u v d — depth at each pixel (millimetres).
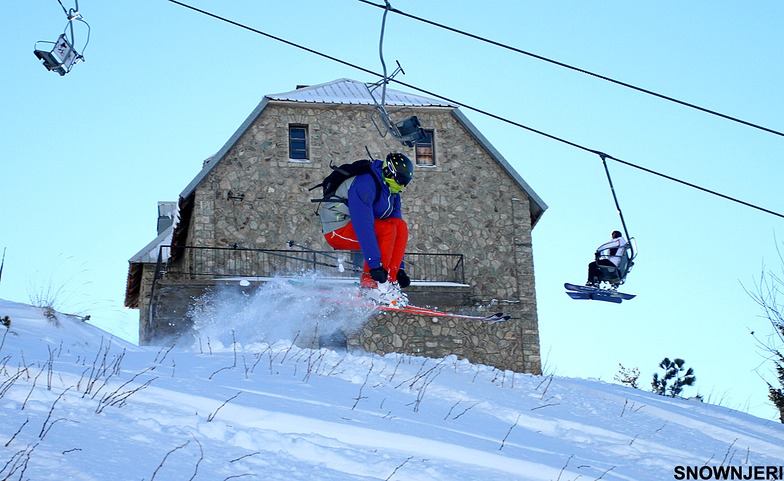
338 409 8992
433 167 26672
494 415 11219
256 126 26078
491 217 26578
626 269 16797
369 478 6695
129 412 7203
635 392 18141
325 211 11789
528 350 25453
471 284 25859
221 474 6090
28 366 8234
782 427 15664
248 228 25141
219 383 9352
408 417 9555
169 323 23094
